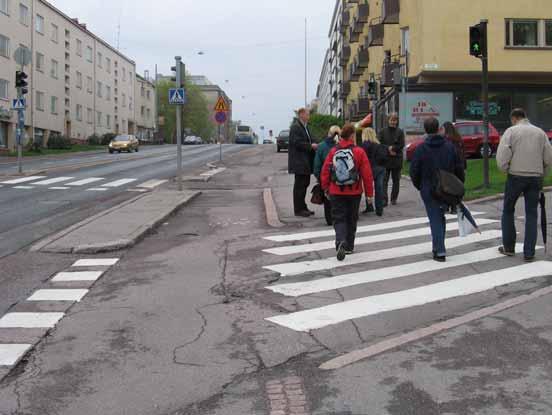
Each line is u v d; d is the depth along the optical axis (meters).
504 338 5.23
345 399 4.11
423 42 29.20
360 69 46.69
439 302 6.40
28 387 4.45
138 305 6.41
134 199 14.76
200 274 7.71
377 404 4.03
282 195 15.76
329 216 11.10
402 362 4.74
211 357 4.94
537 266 7.89
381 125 38.59
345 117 63.16
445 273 7.61
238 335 5.44
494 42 29.33
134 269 8.02
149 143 85.75
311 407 4.00
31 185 19.27
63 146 51.38
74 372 4.70
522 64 29.45
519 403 4.00
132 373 4.66
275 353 5.00
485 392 4.18
